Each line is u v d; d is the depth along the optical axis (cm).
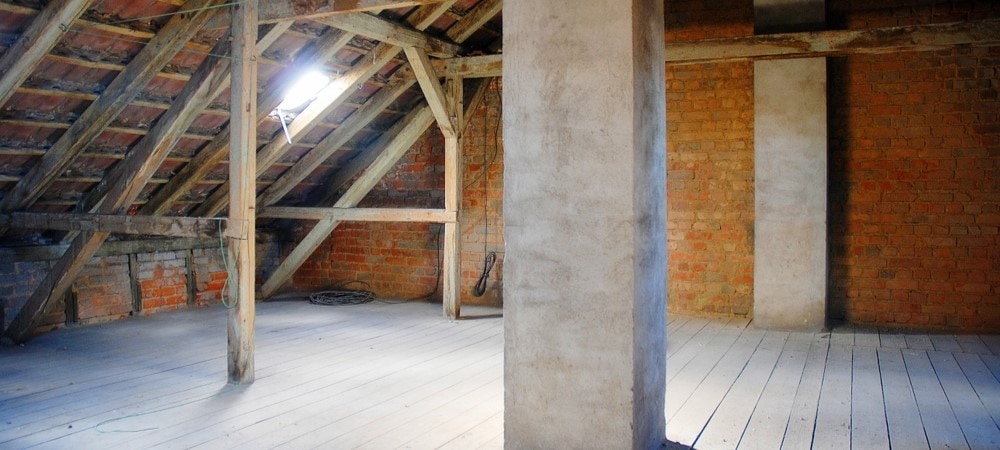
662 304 344
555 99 312
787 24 617
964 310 614
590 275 308
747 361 515
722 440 352
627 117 298
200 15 473
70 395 431
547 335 318
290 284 870
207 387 450
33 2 418
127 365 506
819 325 620
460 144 680
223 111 566
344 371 490
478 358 529
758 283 634
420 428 371
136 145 546
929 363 508
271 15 475
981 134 602
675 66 696
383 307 754
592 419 310
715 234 688
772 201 629
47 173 524
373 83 658
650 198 323
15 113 475
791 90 620
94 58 468
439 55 662
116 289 681
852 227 643
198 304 761
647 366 321
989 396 427
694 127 691
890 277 634
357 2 448
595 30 303
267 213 757
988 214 603
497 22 708
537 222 318
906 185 625
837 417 387
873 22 626
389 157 746
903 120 623
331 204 800
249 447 344
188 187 623
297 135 634
